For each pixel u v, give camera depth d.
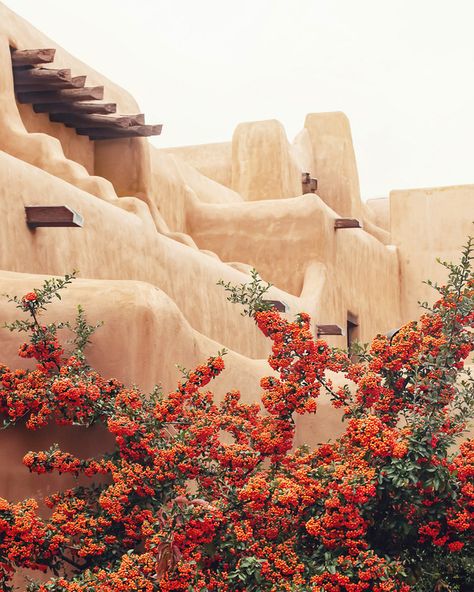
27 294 7.46
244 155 21.75
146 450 7.31
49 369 7.55
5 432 7.59
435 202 21.84
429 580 7.00
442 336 7.56
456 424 7.50
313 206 17.77
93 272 11.49
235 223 18.16
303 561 6.88
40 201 10.61
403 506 7.12
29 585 6.74
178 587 6.31
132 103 18.39
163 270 12.88
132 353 7.72
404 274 21.81
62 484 7.58
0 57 13.52
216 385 9.52
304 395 7.70
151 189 16.44
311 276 17.39
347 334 18.95
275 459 7.68
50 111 14.96
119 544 7.05
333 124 23.88
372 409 8.34
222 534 6.77
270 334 7.84
